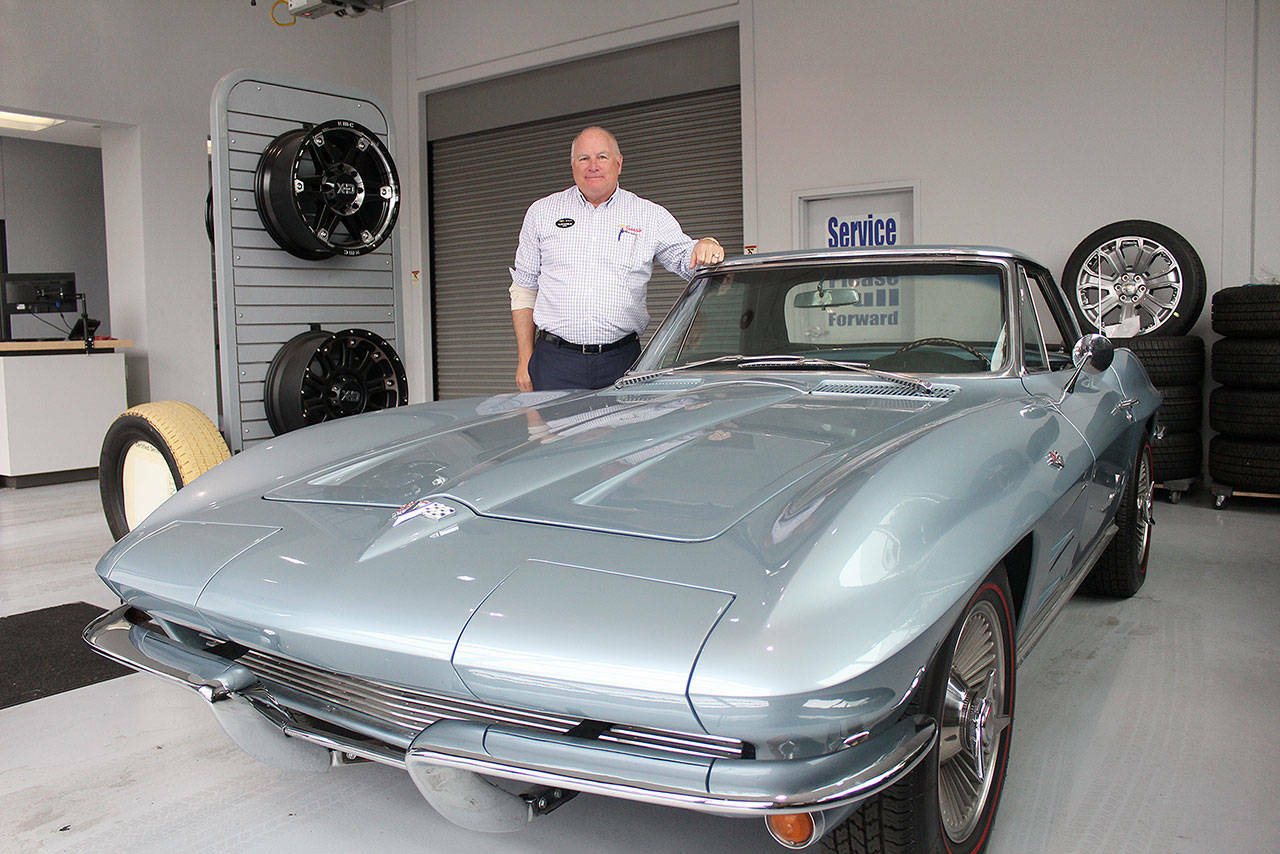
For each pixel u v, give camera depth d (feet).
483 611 3.88
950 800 4.70
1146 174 17.43
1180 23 16.89
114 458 11.21
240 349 12.08
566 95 25.61
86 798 6.23
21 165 31.07
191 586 4.75
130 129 23.21
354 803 6.10
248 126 12.07
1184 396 15.61
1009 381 6.85
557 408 6.93
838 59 20.65
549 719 4.08
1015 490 4.82
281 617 4.31
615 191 10.11
